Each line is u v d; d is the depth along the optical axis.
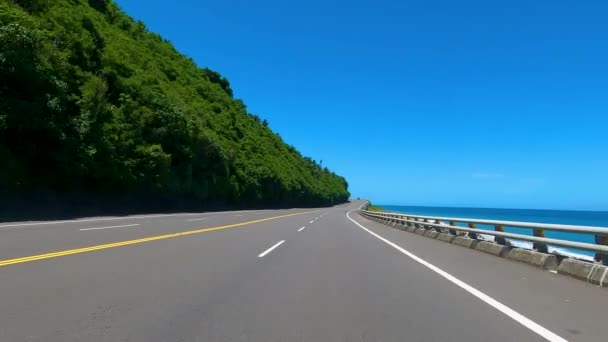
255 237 20.17
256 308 7.49
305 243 18.39
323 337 6.06
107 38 54.22
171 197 52.88
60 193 34.16
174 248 14.88
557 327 6.60
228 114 87.81
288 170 112.31
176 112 52.03
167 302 7.71
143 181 44.75
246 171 79.25
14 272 9.80
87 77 38.72
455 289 9.29
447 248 17.67
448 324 6.73
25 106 28.72
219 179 65.06
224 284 9.33
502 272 11.50
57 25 39.94
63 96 32.44
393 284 9.77
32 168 31.22
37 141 30.84
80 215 32.56
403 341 5.94
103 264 11.18
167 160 46.72
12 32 28.83
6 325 6.25
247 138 90.75
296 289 9.05
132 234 19.02
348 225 34.59
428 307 7.75
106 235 18.11
